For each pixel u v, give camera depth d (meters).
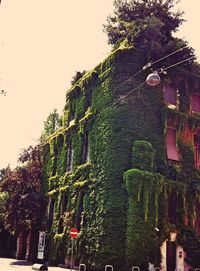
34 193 36.25
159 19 28.62
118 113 26.25
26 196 35.78
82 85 32.06
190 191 26.77
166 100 28.52
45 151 38.84
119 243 23.33
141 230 23.31
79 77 34.16
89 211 26.17
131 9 29.75
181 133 28.00
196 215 26.75
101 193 25.25
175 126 27.98
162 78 28.23
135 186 23.78
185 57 28.92
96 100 29.14
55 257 30.02
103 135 26.75
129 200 23.75
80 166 29.30
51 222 33.66
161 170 26.00
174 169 26.47
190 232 25.58
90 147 28.31
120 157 25.16
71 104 34.00
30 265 30.66
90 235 25.31
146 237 23.38
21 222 35.59
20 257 38.50
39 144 39.59
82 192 28.11
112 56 28.19
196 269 24.59
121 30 29.89
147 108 27.02
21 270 25.22
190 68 29.73
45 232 32.81
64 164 33.09
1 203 45.12
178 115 27.94
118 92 26.95
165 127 26.94
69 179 31.03
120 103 26.52
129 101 26.59
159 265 23.48
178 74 28.97
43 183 37.34
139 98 26.95
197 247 25.41
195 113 29.31
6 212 36.97
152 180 24.39
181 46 28.52
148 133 26.42
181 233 25.22
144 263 22.94
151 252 23.39
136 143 25.20
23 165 38.88
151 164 24.91
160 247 23.94
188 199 26.44
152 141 26.36
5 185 37.16
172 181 25.84
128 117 26.16
